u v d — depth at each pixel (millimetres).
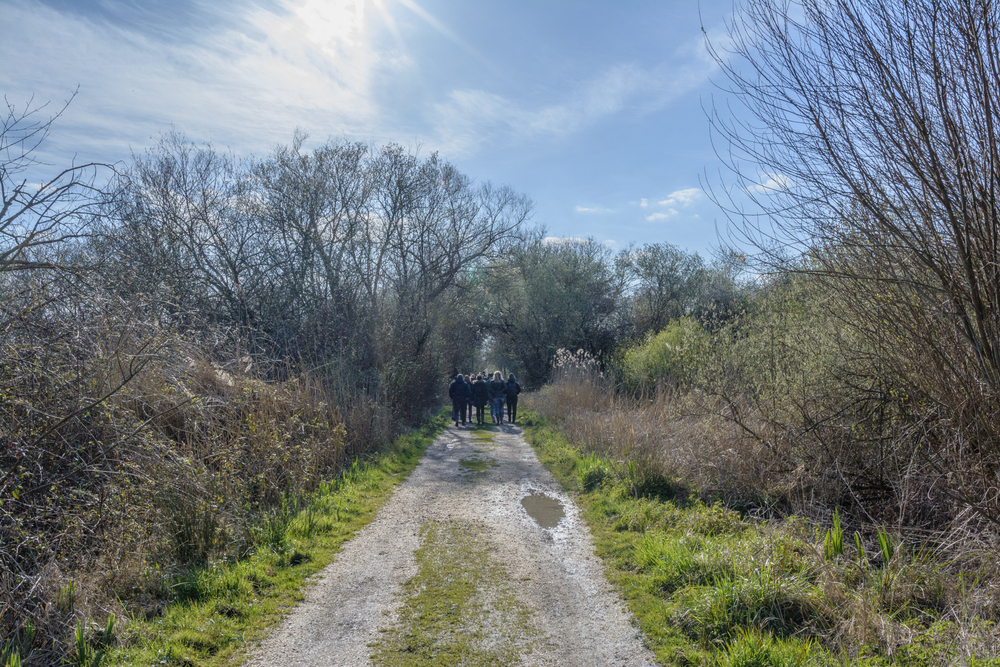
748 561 4484
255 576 4883
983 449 4508
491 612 4395
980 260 4289
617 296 32594
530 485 8812
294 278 16094
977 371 4559
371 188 18031
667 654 3682
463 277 24906
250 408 7684
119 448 4812
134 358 5066
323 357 14344
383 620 4254
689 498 6797
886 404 5703
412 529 6504
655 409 10195
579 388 16016
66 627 3682
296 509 6664
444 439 14477
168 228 15070
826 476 5996
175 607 4191
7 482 4082
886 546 4453
